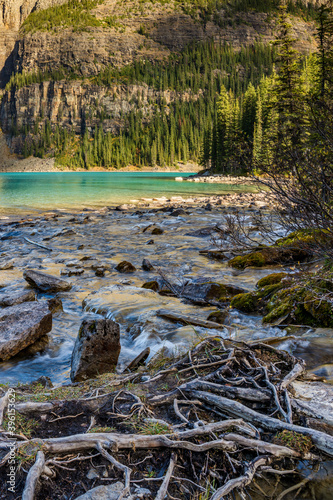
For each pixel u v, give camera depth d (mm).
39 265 11008
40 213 23984
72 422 2824
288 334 5082
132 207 26234
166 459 2498
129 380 3537
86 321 4484
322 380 3582
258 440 2615
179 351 4355
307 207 5941
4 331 5242
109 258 11953
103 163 177875
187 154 169750
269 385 3141
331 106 5430
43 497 2152
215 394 3104
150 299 7340
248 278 8945
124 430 2719
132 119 194000
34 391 3457
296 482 2441
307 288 5629
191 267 10344
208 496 2279
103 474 2350
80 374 4184
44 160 194375
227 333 5344
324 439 2590
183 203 29172
